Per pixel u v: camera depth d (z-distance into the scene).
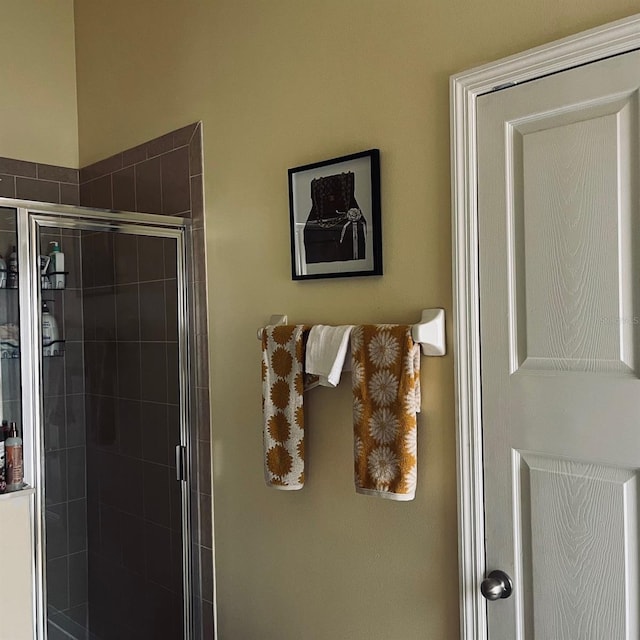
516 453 1.57
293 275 2.08
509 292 1.58
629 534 1.40
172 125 2.60
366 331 1.78
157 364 2.46
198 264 2.49
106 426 2.32
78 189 3.19
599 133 1.42
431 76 1.73
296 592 2.14
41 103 3.09
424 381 1.76
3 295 2.10
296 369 1.96
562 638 1.50
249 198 2.27
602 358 1.43
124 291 2.37
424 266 1.75
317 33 2.02
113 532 2.33
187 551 2.54
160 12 2.64
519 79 1.54
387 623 1.87
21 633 2.09
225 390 2.39
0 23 2.98
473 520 1.64
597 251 1.43
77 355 2.26
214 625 2.48
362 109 1.89
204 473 2.50
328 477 2.02
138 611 2.39
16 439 2.11
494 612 1.61
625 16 1.38
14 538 2.08
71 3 3.19
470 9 1.64
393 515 1.85
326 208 1.98
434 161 1.72
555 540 1.51
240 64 2.29
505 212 1.58
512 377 1.57
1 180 2.96
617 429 1.40
